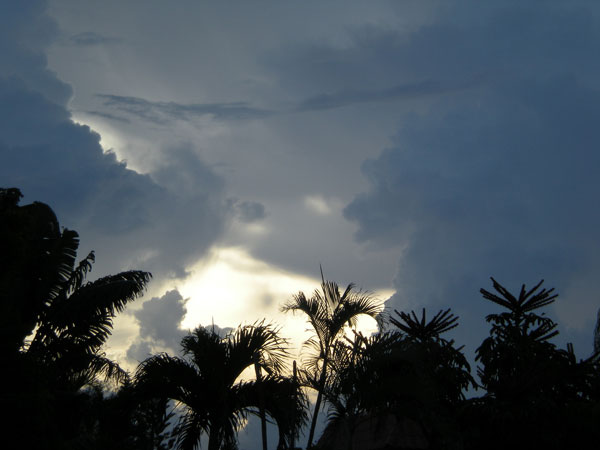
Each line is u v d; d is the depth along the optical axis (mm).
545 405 20156
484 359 23062
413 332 21734
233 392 14445
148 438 17453
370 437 19016
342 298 14602
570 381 22000
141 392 14688
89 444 15086
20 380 11203
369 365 13203
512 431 20000
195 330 14438
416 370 13641
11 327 11594
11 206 14219
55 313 15688
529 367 21500
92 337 16234
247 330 14336
